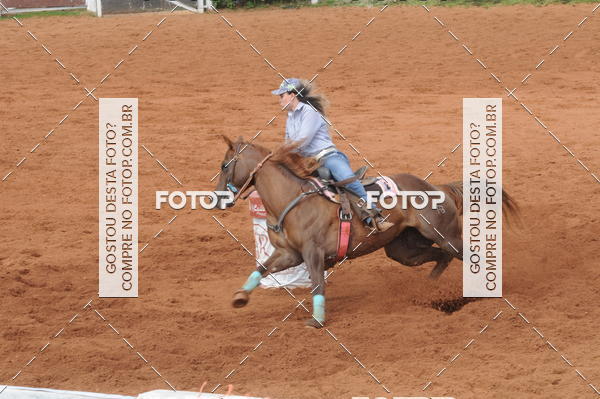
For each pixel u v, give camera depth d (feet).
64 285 34.83
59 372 26.45
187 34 111.24
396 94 78.07
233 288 35.04
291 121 31.71
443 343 28.43
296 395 24.22
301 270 34.60
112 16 130.62
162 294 34.14
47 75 89.04
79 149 60.75
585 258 37.04
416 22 114.21
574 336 28.58
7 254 39.09
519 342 28.12
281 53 98.22
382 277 36.09
